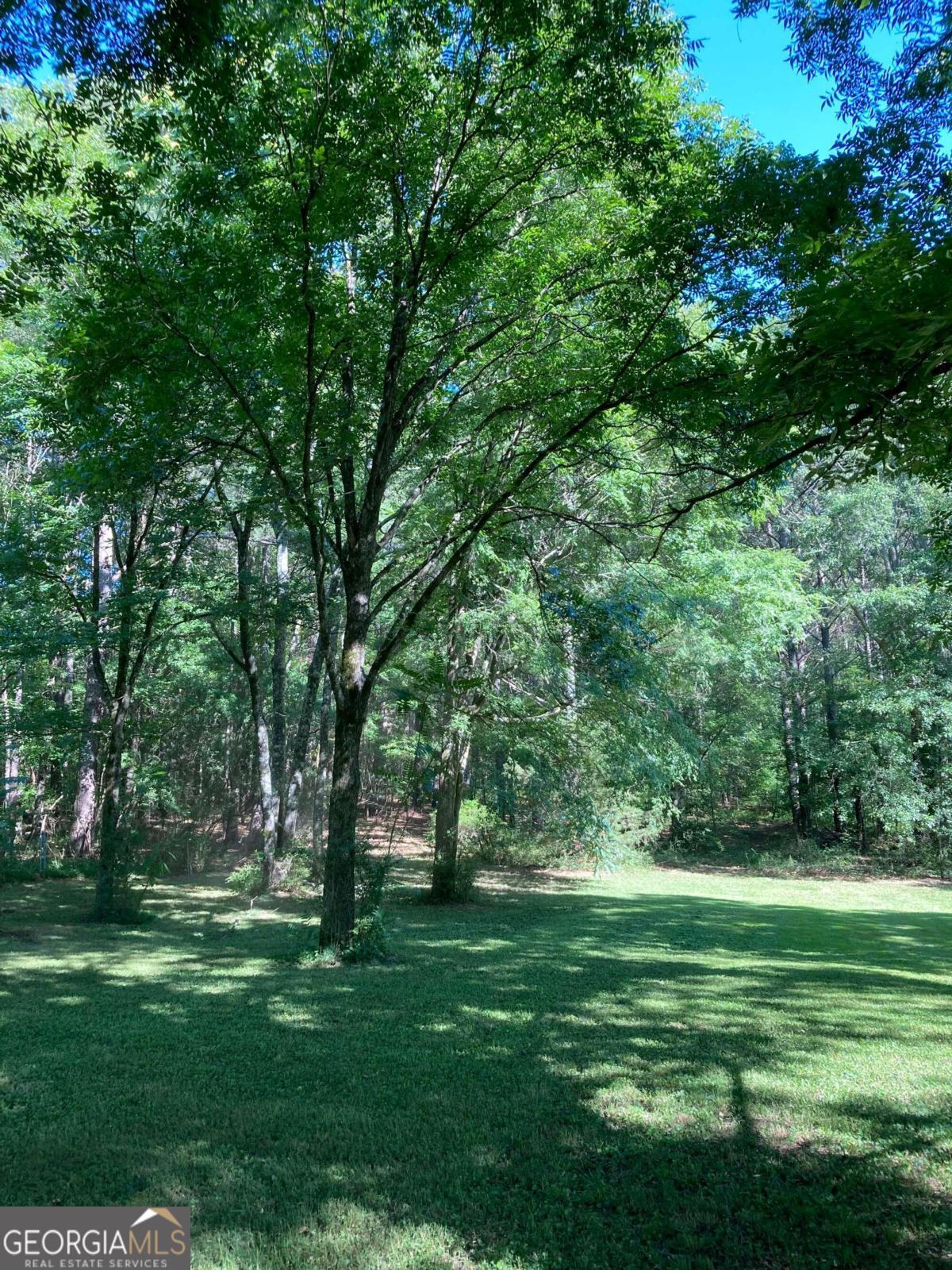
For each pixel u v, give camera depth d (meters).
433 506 16.77
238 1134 4.90
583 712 18.67
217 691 27.98
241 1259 3.56
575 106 7.92
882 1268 3.49
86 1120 5.11
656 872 27.78
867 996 9.05
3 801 22.48
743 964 11.19
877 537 29.78
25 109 8.51
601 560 18.47
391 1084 5.80
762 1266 3.54
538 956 11.45
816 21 4.67
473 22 7.60
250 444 12.41
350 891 11.07
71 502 15.81
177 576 14.59
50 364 11.14
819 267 4.73
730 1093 5.63
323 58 8.12
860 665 32.59
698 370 8.02
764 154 6.73
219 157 8.01
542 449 10.75
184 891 18.84
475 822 23.42
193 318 8.99
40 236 7.63
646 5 7.12
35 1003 8.26
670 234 7.28
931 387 3.37
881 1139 4.85
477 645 19.02
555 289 10.47
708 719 32.78
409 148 9.16
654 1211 3.98
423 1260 3.57
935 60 4.58
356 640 11.23
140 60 5.26
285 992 8.84
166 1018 7.66
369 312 10.01
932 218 3.88
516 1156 4.62
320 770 23.05
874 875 28.06
